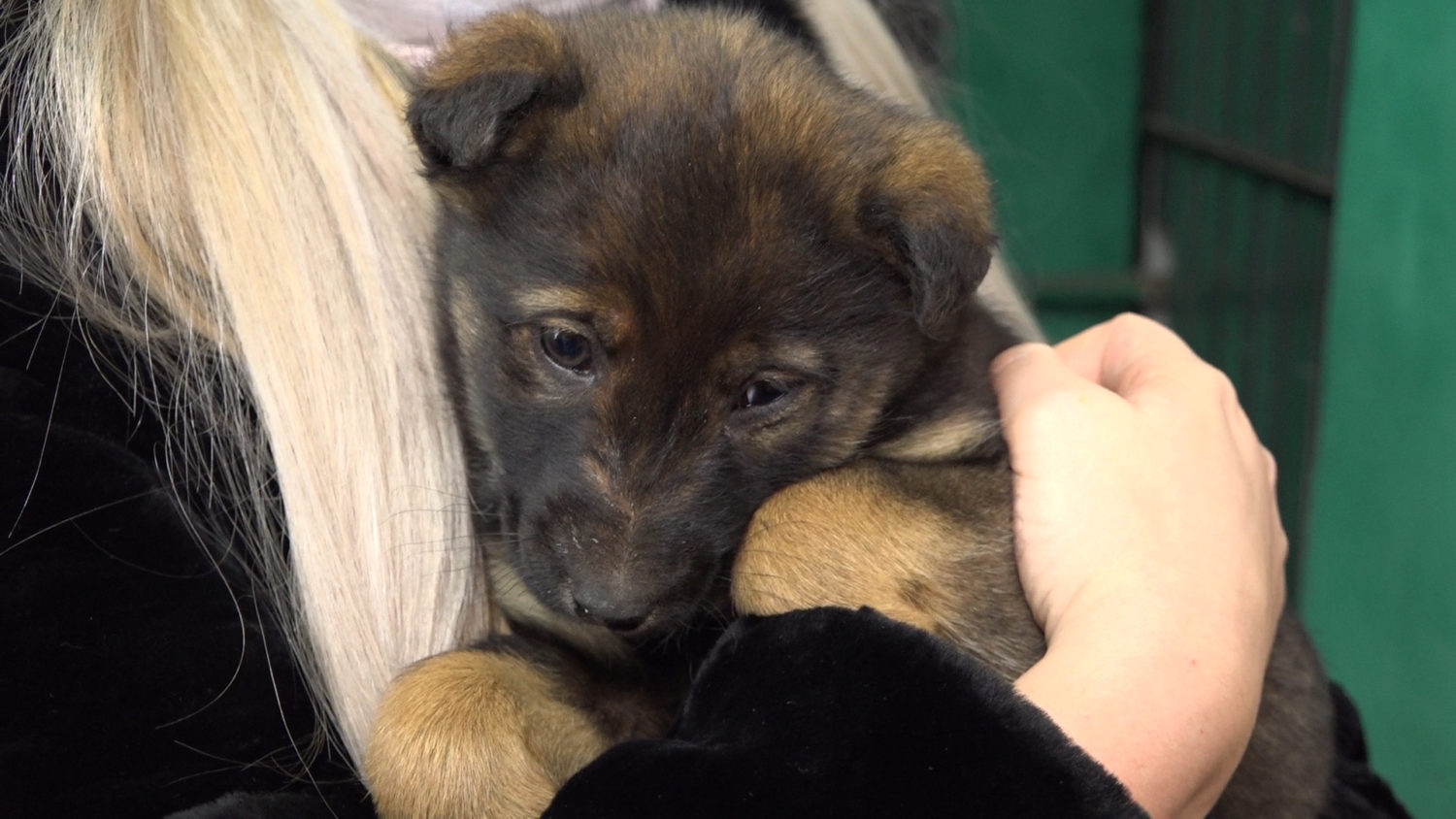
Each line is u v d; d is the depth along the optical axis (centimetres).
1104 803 64
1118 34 173
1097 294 177
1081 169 177
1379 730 112
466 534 74
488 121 72
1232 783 81
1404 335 106
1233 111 151
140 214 70
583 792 64
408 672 72
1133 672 69
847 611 66
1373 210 110
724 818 63
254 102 72
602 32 77
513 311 74
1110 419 76
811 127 75
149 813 64
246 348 70
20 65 70
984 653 74
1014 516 75
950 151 76
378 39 78
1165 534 73
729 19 80
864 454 77
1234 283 153
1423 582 104
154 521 66
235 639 66
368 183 74
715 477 74
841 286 75
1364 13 110
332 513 70
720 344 73
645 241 72
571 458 73
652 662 76
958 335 79
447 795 70
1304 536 128
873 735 64
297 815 65
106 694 65
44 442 65
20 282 67
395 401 73
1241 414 79
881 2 94
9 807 63
